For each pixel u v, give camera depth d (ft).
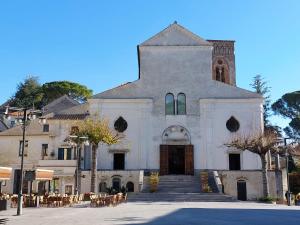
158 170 153.58
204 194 126.52
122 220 64.08
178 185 138.21
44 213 82.23
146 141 156.04
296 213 76.28
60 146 163.94
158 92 161.38
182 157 157.69
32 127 172.35
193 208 90.58
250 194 139.03
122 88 161.27
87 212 83.25
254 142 128.36
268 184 139.33
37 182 160.56
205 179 137.08
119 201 110.73
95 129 132.05
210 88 161.68
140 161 154.30
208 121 157.28
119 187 142.00
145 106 158.61
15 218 71.41
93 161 133.80
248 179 140.26
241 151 153.38
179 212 79.05
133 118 157.89
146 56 165.07
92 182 132.46
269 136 129.39
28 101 328.29
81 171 141.90
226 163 153.58
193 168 152.97
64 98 252.42
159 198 124.67
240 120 157.28
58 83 335.47
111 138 136.77
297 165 217.56
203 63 164.35
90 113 157.89
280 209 88.58
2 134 171.53
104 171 142.82
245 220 62.18
